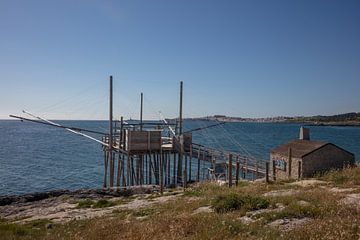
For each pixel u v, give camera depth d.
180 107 46.66
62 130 188.25
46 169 55.84
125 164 60.50
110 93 40.19
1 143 99.38
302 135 34.25
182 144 41.00
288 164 30.02
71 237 12.86
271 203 14.80
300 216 12.36
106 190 31.95
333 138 122.88
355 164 29.66
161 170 30.47
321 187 21.02
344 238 8.32
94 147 91.88
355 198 15.13
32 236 14.59
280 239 9.03
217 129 195.50
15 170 54.03
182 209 16.94
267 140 113.25
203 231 10.62
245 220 12.66
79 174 52.47
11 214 25.22
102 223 14.79
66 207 25.66
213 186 26.25
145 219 15.48
